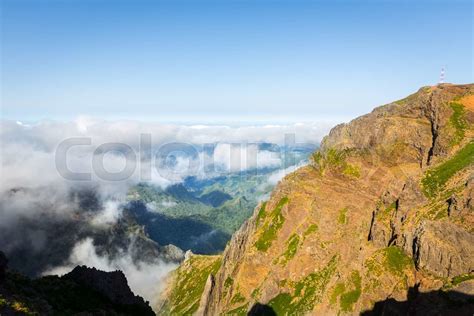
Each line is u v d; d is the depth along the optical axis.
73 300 94.50
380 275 139.50
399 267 136.38
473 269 114.69
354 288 149.25
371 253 155.88
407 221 147.62
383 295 135.88
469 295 108.50
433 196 149.38
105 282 110.88
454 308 108.38
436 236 126.56
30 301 77.69
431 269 125.00
